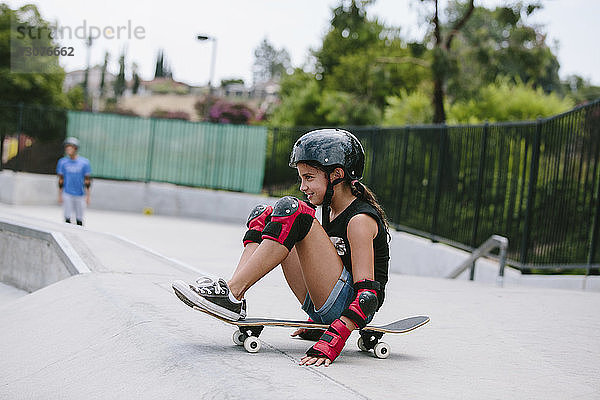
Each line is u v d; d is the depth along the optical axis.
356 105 24.83
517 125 10.46
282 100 38.72
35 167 21.83
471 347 4.27
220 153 22.34
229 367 3.08
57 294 5.68
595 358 4.18
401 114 21.94
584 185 8.66
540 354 4.19
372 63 23.89
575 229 8.84
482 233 11.30
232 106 43.59
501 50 19.08
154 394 3.03
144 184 22.31
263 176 21.83
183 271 7.03
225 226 20.30
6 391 3.78
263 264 3.31
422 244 13.12
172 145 22.67
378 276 3.56
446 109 21.06
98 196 22.11
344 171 3.45
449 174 12.60
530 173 9.88
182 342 3.60
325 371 3.18
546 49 19.12
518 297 7.00
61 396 3.46
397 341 4.32
